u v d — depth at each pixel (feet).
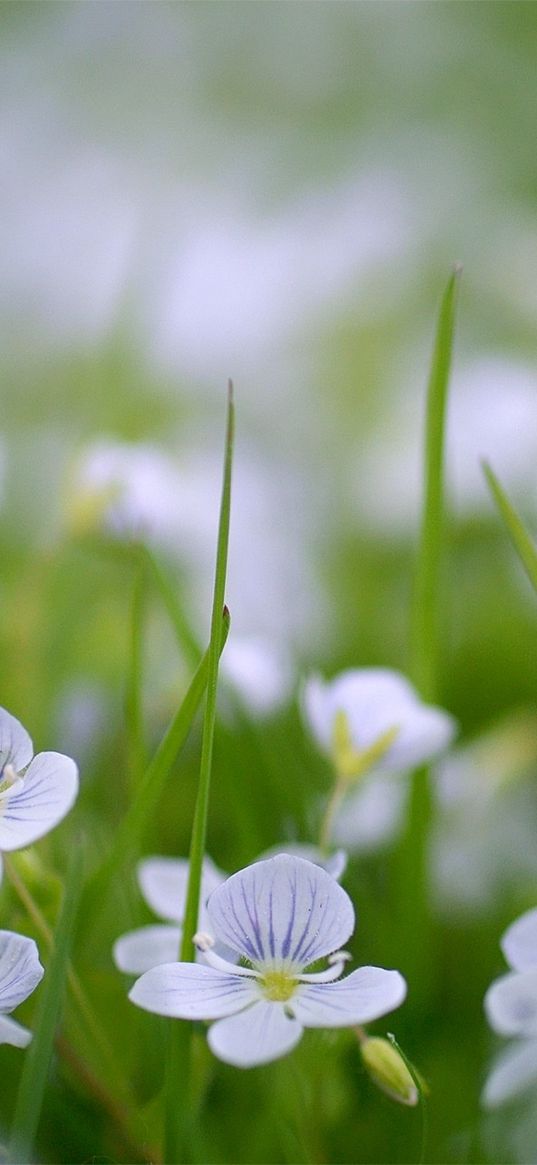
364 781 0.80
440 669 0.94
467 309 1.42
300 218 1.55
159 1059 0.67
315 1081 0.66
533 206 1.61
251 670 0.75
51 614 0.91
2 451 1.08
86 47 1.87
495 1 1.94
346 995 0.59
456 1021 0.74
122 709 0.87
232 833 0.84
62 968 0.60
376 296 1.43
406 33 1.89
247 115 1.79
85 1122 0.67
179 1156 0.62
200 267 1.43
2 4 1.92
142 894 0.68
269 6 1.91
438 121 1.77
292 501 1.20
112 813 0.80
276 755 0.78
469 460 1.10
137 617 0.70
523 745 0.83
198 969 0.60
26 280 1.53
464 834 0.81
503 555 1.07
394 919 0.74
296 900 0.60
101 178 1.65
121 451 0.89
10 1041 0.60
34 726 0.84
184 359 1.36
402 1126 0.69
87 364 1.38
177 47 1.87
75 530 0.86
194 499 1.04
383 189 1.59
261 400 1.34
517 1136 0.67
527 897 0.77
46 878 0.65
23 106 1.78
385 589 1.14
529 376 1.19
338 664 1.07
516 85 1.83
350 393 1.34
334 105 1.79
